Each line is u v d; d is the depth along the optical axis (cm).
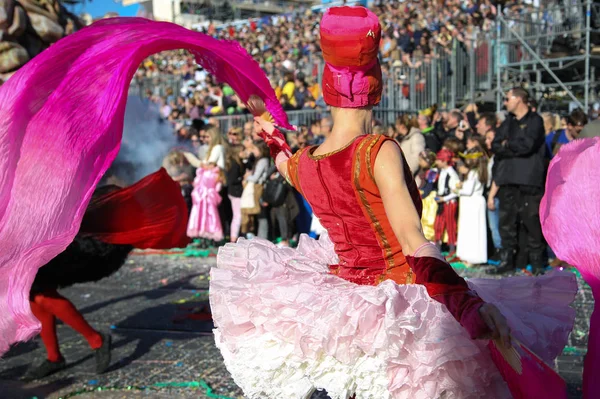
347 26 208
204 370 454
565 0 1260
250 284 222
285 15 1961
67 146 249
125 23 261
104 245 406
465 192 772
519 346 195
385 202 198
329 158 213
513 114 717
